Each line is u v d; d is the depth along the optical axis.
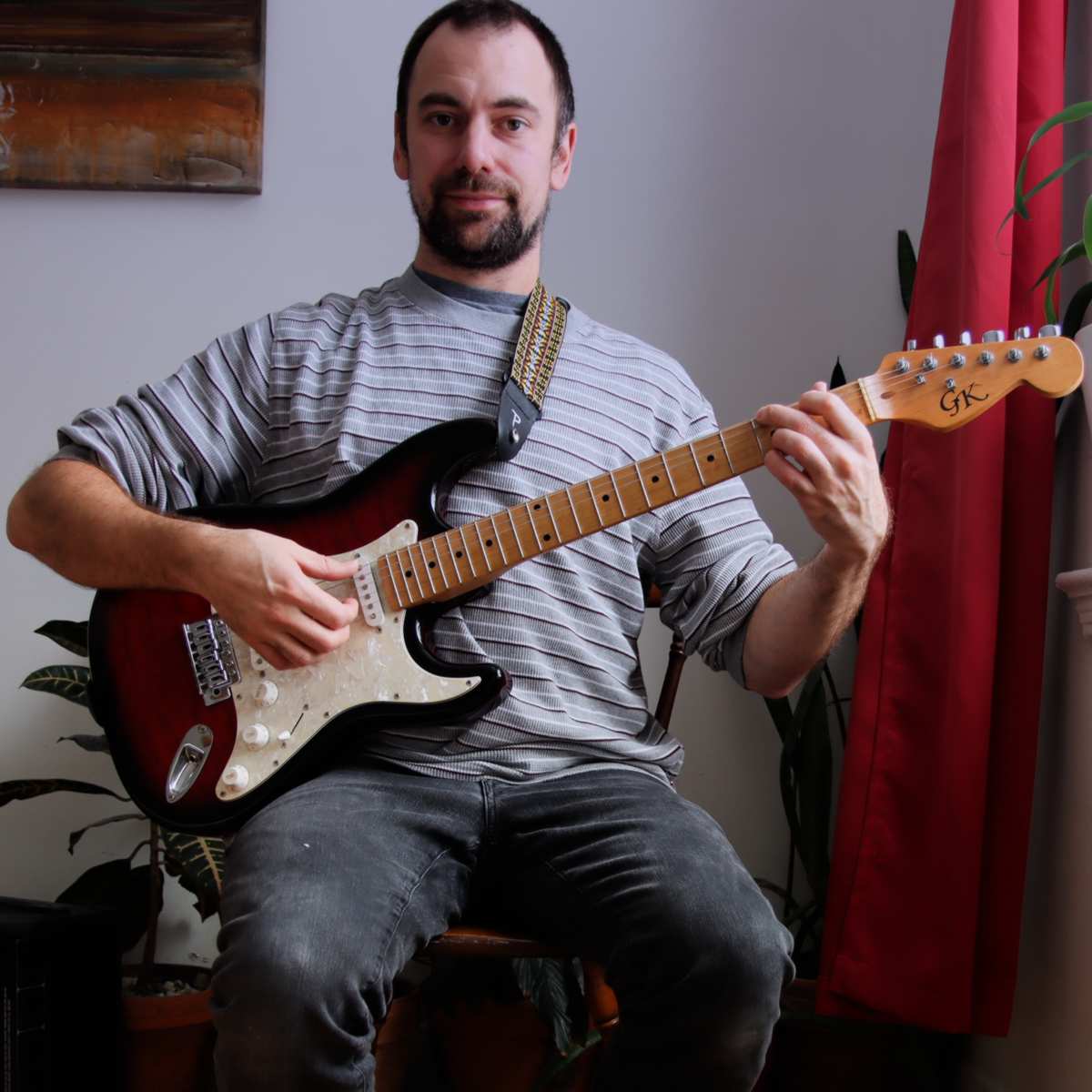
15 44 2.24
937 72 2.25
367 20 2.28
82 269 2.24
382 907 1.13
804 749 1.99
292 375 1.48
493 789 1.29
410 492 1.35
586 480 1.33
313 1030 1.03
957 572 1.70
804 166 2.25
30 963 1.64
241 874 1.14
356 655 1.30
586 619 1.39
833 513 1.19
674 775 1.45
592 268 2.23
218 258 2.25
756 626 1.39
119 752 1.34
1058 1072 1.67
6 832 2.15
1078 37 1.85
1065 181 1.85
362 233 2.25
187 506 1.46
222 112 2.24
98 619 1.37
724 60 2.27
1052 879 1.74
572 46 2.27
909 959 1.70
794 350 2.22
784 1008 1.84
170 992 1.93
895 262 2.23
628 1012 1.17
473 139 1.46
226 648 1.33
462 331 1.47
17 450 2.22
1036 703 1.70
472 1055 1.80
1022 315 1.72
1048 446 1.73
